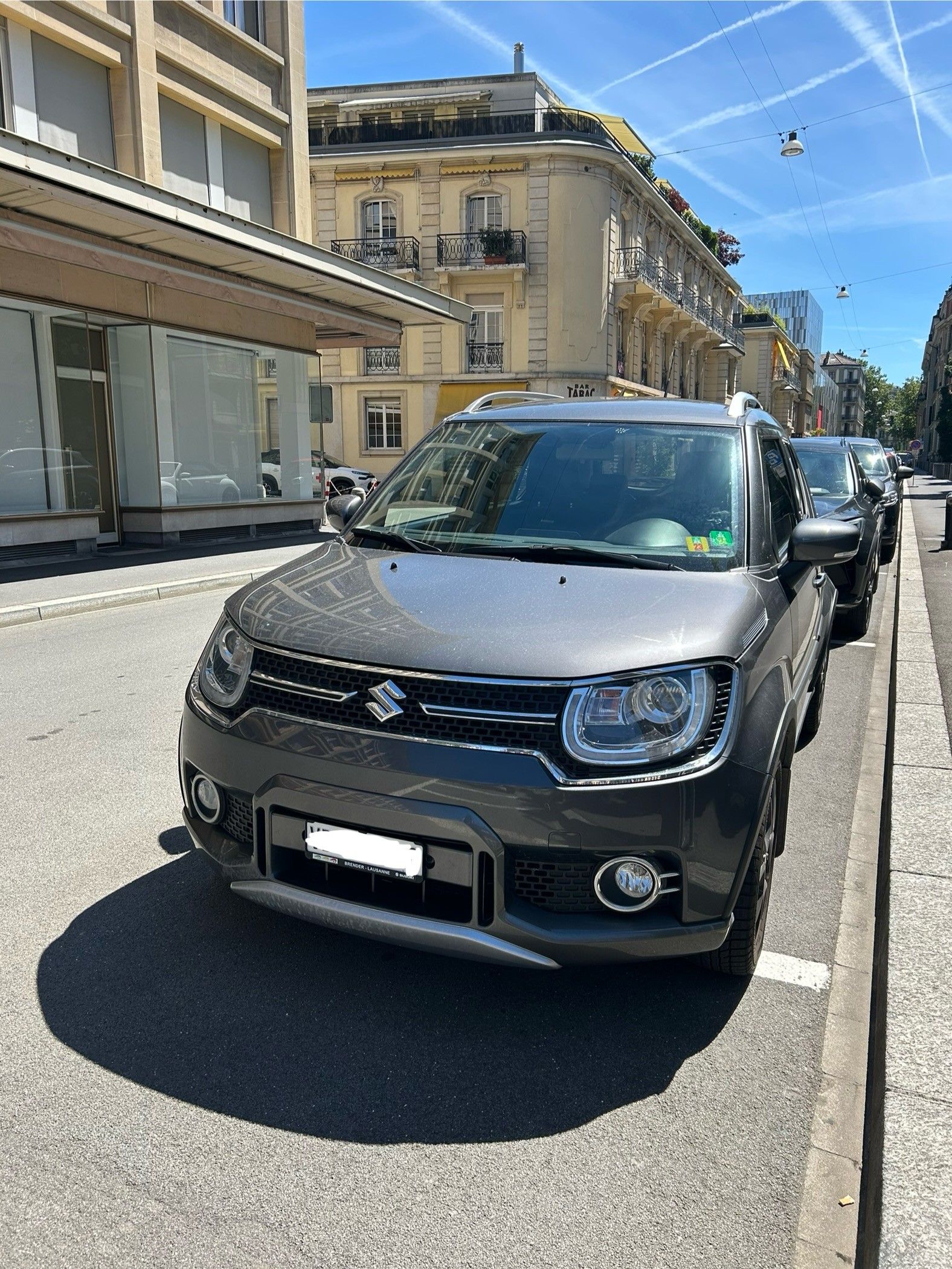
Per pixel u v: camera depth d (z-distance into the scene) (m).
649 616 2.54
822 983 2.87
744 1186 2.05
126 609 9.09
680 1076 2.41
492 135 30.27
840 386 159.50
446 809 2.28
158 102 14.50
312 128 32.00
